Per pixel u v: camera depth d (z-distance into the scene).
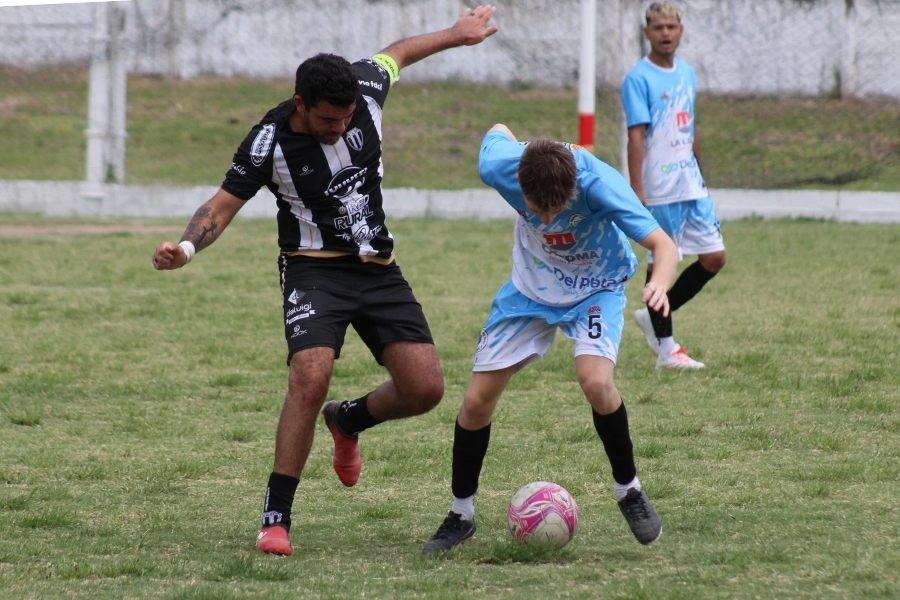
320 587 12.17
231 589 11.95
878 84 63.44
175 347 27.30
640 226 13.38
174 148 66.50
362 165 14.45
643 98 24.97
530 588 12.12
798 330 28.67
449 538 13.78
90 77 57.69
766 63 64.25
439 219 56.59
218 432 20.05
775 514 15.02
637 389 22.97
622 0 57.03
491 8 16.88
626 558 13.35
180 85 72.75
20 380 23.61
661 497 16.05
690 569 12.71
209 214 14.03
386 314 14.78
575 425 20.39
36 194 58.03
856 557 12.89
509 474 17.45
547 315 14.13
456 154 65.88
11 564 13.02
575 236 13.90
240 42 71.69
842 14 63.12
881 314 30.95
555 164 12.73
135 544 13.93
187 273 39.41
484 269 40.25
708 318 30.69
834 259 41.34
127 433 19.97
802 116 62.94
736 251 43.56
